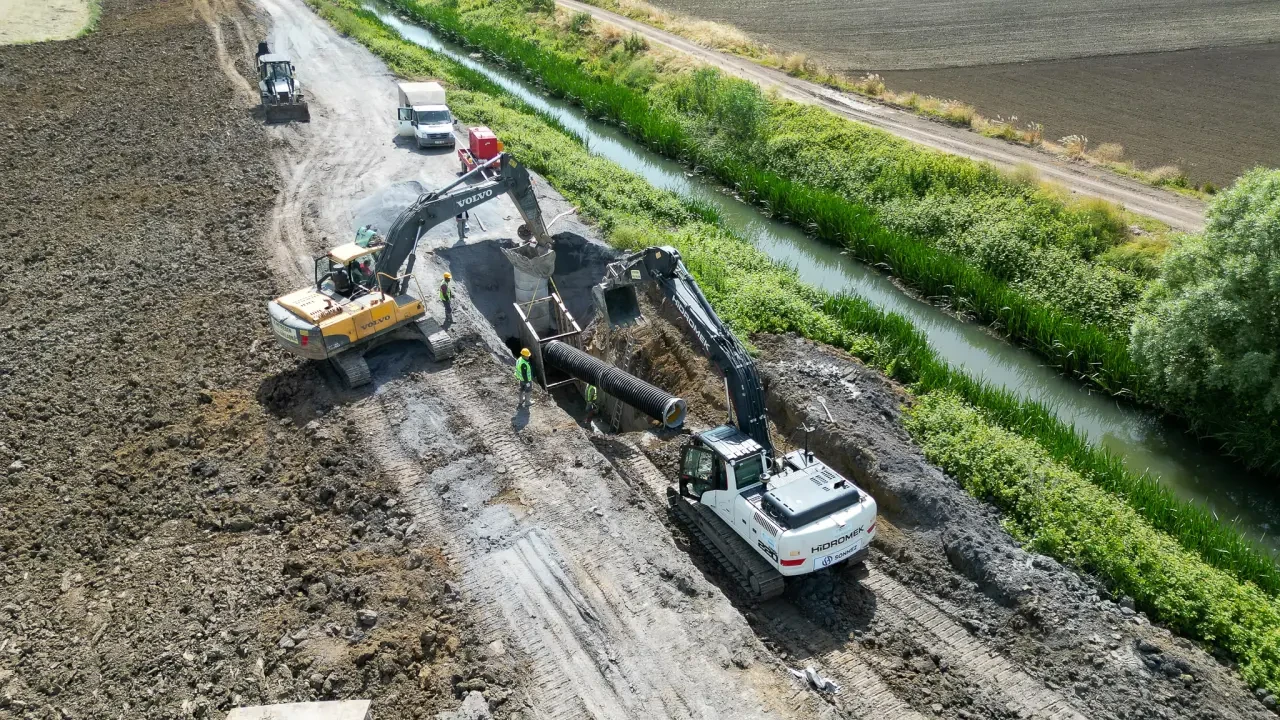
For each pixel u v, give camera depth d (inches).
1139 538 689.0
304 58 2190.0
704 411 922.7
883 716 566.3
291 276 1101.1
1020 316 1133.7
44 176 1445.6
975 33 2640.3
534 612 611.8
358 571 644.7
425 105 1625.2
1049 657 601.6
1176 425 988.6
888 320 1042.7
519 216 1279.5
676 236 1259.2
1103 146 1598.2
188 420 837.2
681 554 680.4
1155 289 1022.4
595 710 540.1
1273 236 847.1
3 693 550.3
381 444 791.1
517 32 2687.0
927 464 795.4
